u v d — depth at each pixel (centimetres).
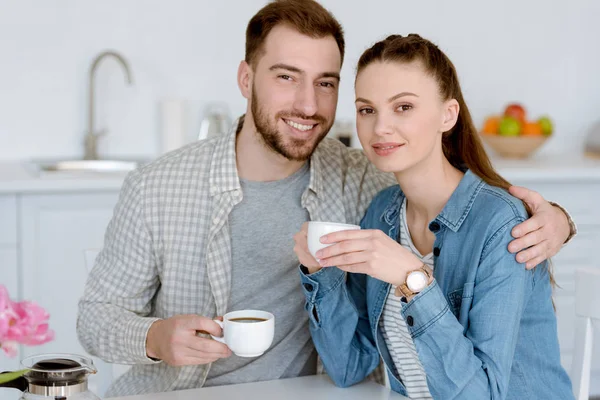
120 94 340
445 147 156
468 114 153
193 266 165
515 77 377
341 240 130
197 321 140
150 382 166
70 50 333
